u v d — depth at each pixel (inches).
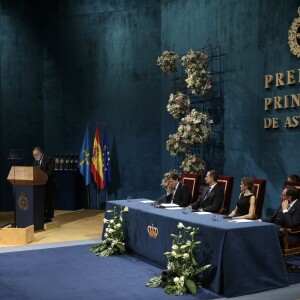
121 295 192.5
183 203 293.0
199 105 378.6
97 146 439.2
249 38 329.7
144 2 434.9
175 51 406.9
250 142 330.3
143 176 436.5
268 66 315.6
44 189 351.6
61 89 470.9
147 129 434.9
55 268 237.5
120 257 260.5
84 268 237.1
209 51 367.6
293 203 231.9
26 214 335.0
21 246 290.5
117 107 448.5
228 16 347.9
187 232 209.3
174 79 403.2
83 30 461.1
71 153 467.2
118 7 446.3
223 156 355.9
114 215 283.4
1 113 456.8
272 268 197.8
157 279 209.0
